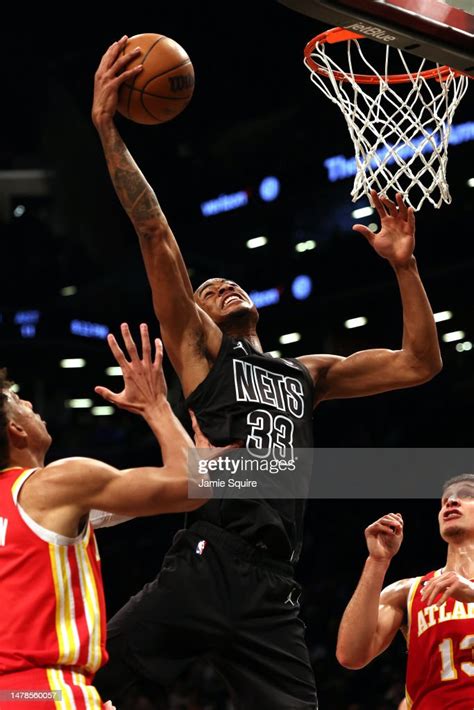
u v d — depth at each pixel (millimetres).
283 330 17469
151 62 3275
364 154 3930
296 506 3424
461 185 15086
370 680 11328
